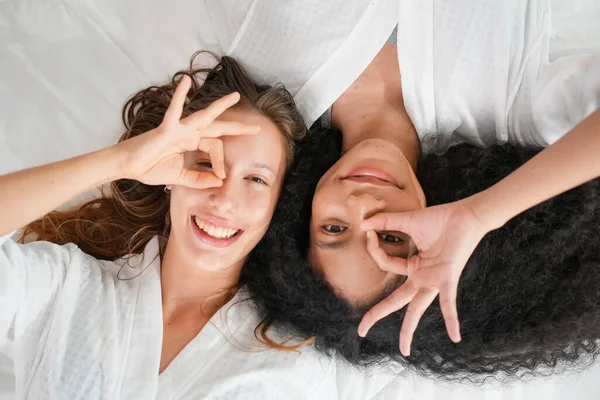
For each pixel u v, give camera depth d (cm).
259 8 128
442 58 123
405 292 103
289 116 124
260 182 117
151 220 137
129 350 120
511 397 141
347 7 123
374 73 129
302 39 126
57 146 138
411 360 133
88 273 125
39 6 138
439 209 103
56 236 138
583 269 120
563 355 130
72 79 139
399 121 129
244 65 131
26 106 138
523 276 120
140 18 141
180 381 121
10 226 99
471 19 121
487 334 125
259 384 124
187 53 140
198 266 117
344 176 118
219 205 112
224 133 109
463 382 139
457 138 133
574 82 121
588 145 94
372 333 128
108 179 102
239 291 130
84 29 140
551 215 118
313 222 120
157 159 104
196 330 126
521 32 123
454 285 100
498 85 125
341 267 118
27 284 116
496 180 124
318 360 130
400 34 121
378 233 115
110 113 140
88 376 118
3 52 137
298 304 126
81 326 120
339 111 131
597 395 141
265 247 128
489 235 118
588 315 122
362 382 138
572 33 135
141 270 127
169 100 136
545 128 126
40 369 118
